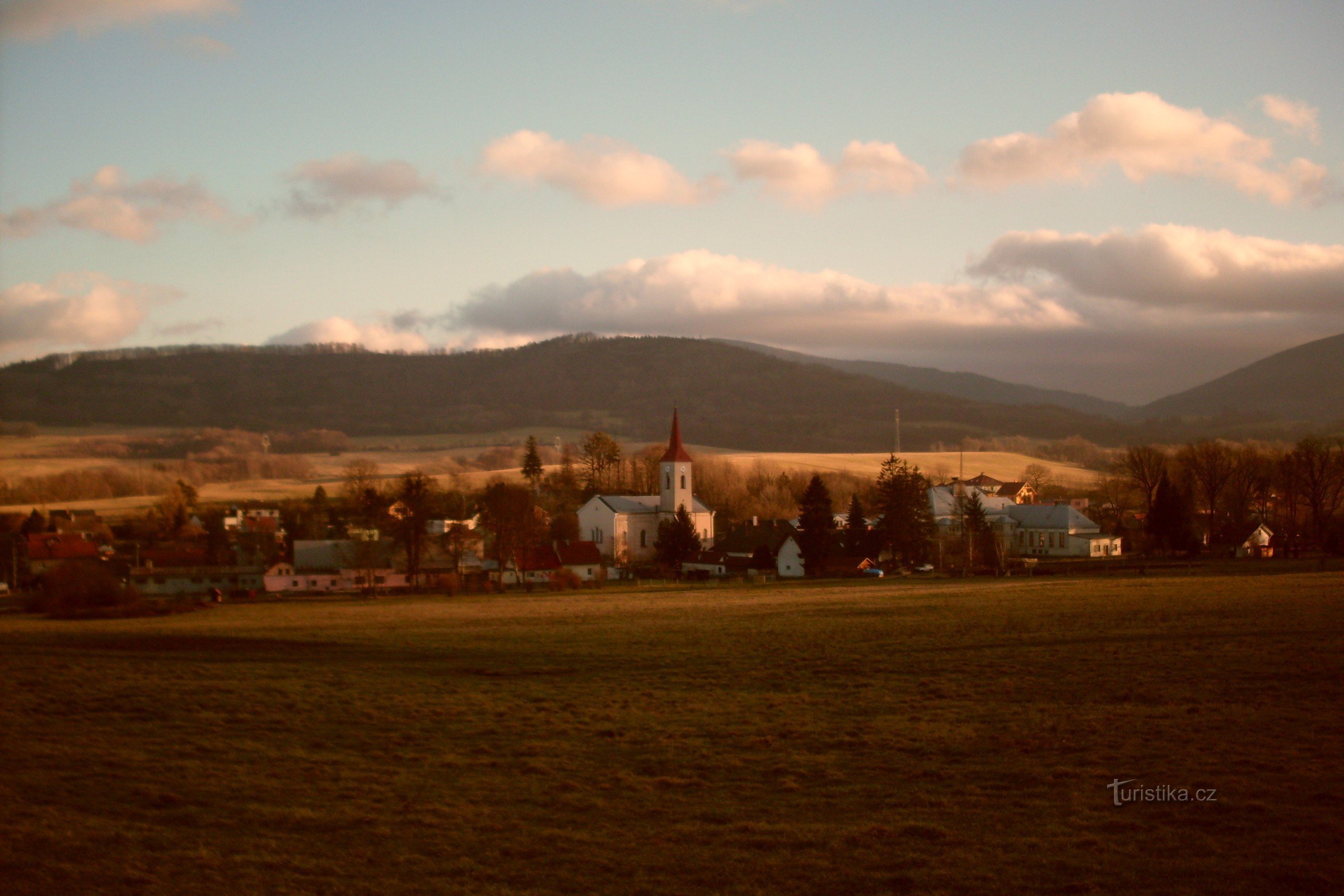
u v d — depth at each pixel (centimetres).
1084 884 1805
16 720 3269
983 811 2214
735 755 2741
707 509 16075
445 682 3938
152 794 2431
